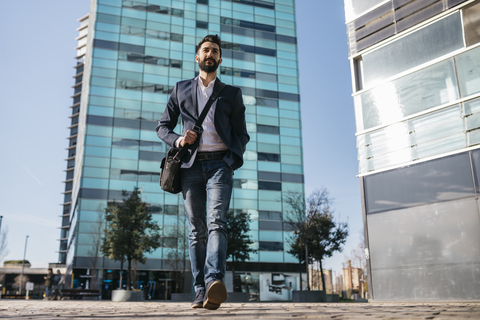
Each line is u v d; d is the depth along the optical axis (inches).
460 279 338.6
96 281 1268.5
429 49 401.4
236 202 1471.5
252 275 1402.6
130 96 1470.2
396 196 396.8
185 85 127.6
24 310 116.6
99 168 1366.9
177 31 1596.9
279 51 1715.1
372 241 408.2
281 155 1582.2
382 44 441.7
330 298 978.7
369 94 444.5
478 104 353.4
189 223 120.6
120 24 1528.1
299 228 1018.1
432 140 380.8
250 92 1620.3
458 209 349.7
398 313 75.7
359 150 441.1
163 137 125.5
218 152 116.9
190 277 1269.7
